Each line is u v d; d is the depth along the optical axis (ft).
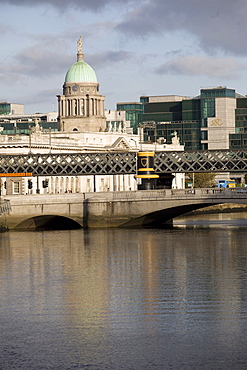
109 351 314.55
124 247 599.16
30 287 429.79
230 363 300.40
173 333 335.06
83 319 358.02
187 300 392.06
